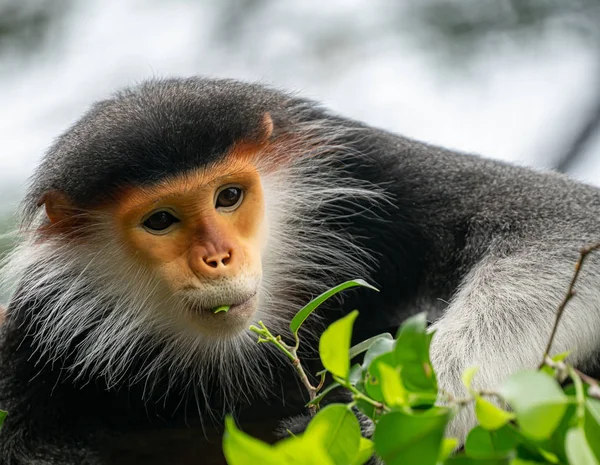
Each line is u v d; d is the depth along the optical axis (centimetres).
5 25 2125
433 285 1107
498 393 448
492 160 1154
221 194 991
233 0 2359
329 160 1148
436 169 1111
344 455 527
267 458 399
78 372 1070
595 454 445
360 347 623
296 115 1146
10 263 1150
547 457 462
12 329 1062
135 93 1051
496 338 926
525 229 1028
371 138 1137
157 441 1078
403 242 1107
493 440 488
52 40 2141
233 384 1096
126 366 1093
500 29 2130
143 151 957
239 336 1038
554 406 425
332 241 1141
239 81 1116
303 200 1141
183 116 971
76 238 1052
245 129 994
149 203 973
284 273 1131
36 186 1062
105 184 978
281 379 1098
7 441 1000
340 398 997
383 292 1135
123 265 1050
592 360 969
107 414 1088
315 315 1127
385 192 1108
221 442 1071
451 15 2150
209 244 973
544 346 916
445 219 1083
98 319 1098
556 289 948
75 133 1030
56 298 1095
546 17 2133
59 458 1015
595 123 2125
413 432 452
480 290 980
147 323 1071
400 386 477
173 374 1085
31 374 1036
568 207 1045
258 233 1014
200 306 968
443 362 920
